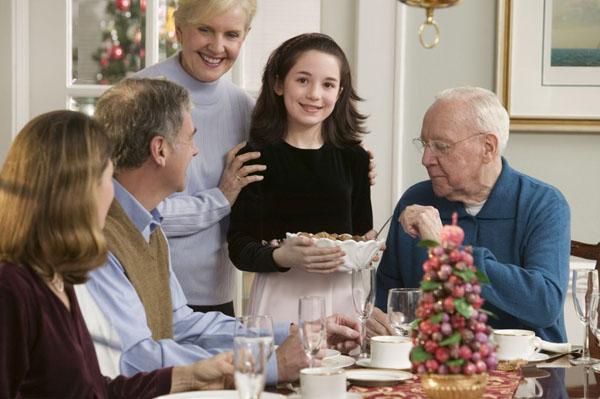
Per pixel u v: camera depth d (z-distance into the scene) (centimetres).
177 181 269
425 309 203
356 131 353
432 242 204
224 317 294
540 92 444
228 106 364
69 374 208
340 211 343
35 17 486
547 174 448
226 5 343
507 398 226
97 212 209
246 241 338
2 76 481
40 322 204
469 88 331
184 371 233
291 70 338
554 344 285
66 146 206
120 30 489
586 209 446
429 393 204
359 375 246
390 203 449
